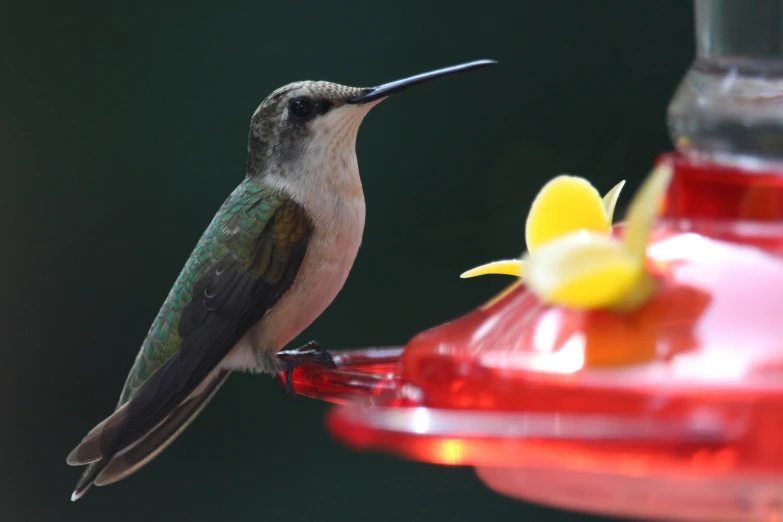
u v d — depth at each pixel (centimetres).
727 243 394
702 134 451
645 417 335
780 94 450
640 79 1098
